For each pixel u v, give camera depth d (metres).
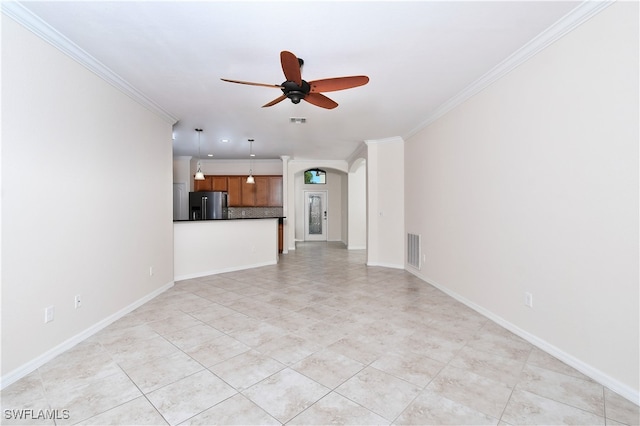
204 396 1.83
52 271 2.29
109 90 2.97
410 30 2.29
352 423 1.60
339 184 10.65
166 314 3.25
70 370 2.11
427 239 4.61
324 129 5.11
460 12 2.07
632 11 1.75
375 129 5.10
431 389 1.90
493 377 2.03
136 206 3.45
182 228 4.85
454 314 3.24
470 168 3.42
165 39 2.40
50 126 2.28
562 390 1.88
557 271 2.27
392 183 5.75
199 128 5.04
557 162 2.26
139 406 1.73
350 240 8.74
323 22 2.19
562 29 2.17
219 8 2.03
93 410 1.70
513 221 2.73
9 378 1.95
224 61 2.76
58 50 2.34
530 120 2.52
